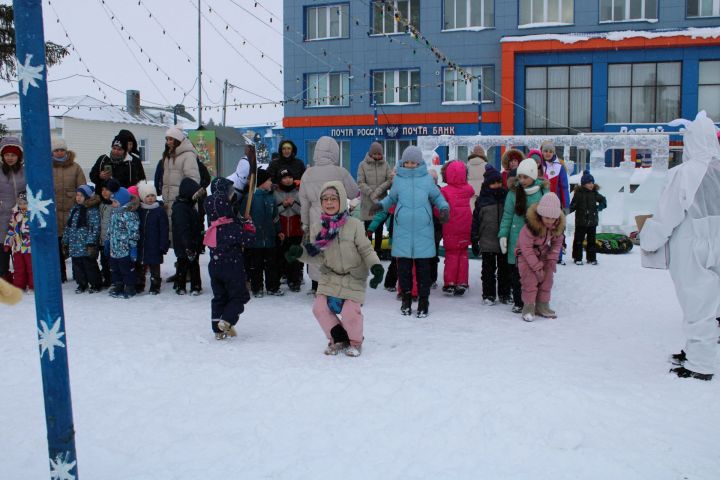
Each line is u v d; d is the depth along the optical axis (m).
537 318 7.73
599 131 26.31
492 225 8.36
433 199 7.75
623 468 3.91
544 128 26.81
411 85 28.41
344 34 29.28
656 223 5.60
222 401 5.04
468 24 27.84
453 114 28.02
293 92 30.11
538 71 26.73
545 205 7.40
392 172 10.88
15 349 6.45
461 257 9.02
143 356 6.13
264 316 7.82
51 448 3.12
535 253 7.52
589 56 26.16
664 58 25.61
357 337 6.14
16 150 9.36
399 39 28.47
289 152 9.17
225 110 28.52
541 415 4.68
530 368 5.73
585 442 4.27
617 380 5.43
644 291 9.21
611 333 7.02
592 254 11.61
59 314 3.09
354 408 4.86
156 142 41.44
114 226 8.88
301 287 9.58
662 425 4.54
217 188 6.77
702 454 4.09
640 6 26.09
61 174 9.77
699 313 5.45
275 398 5.08
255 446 4.25
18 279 9.38
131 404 5.00
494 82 27.61
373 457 4.07
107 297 8.97
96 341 6.66
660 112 25.94
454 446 4.23
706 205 5.48
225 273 6.66
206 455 4.14
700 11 25.77
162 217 9.03
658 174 14.33
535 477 3.80
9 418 4.76
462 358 6.04
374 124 29.08
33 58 2.94
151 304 8.51
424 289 7.80
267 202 8.79
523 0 27.12
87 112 37.19
